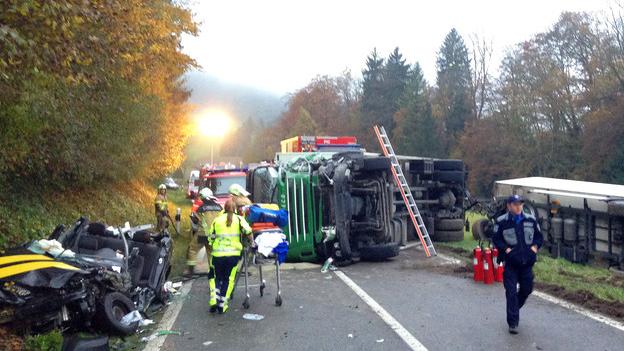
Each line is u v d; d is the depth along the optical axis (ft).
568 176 126.41
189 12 52.65
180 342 20.12
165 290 26.76
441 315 23.67
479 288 29.40
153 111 55.26
